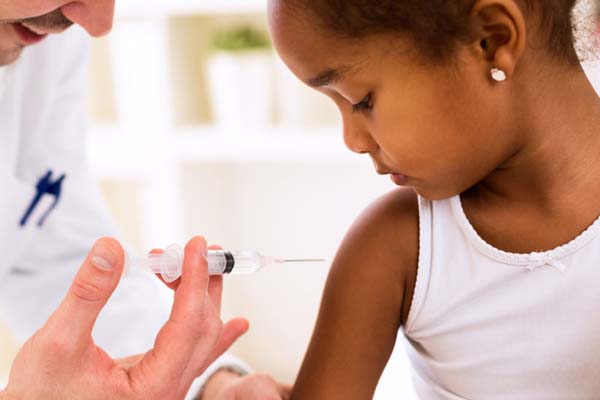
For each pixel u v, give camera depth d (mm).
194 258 832
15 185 1071
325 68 812
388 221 900
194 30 1850
